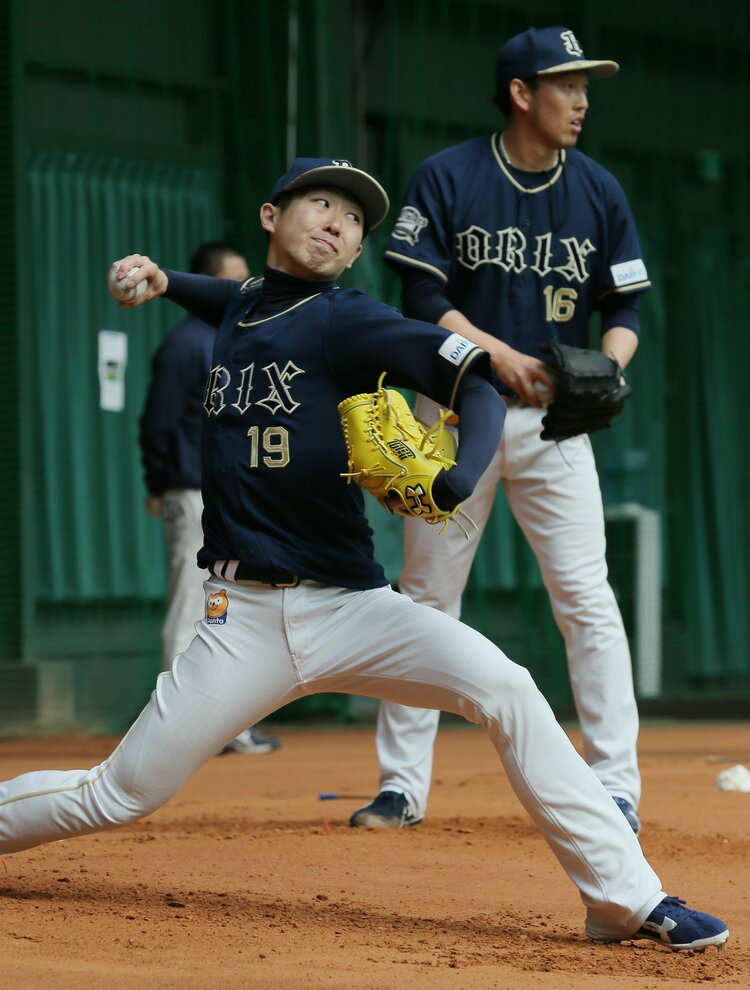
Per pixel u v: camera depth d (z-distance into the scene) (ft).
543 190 58.70
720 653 162.50
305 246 40.91
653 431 160.76
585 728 59.06
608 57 163.84
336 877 49.39
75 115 135.33
